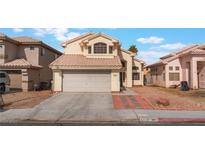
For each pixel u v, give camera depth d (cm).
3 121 1141
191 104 1659
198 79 3153
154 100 1862
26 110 1420
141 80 3588
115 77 2534
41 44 3241
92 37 2888
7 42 2848
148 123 1109
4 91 2559
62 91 2534
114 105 1605
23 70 2744
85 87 2544
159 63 3606
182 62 3350
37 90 2862
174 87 3288
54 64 2528
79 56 3014
